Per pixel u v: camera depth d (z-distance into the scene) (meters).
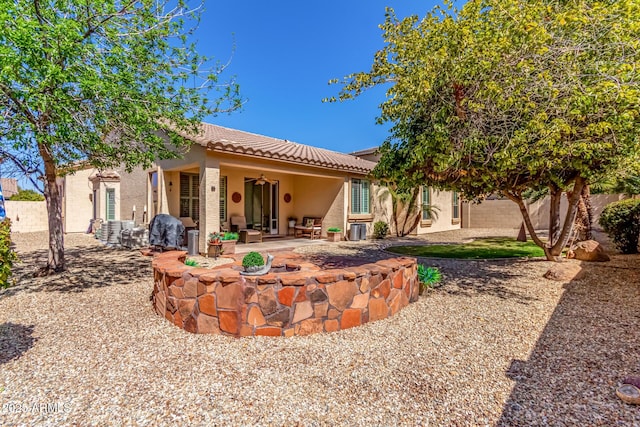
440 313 4.96
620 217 9.60
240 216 13.65
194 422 2.50
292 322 4.09
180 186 12.44
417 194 16.56
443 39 5.41
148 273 7.66
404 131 6.43
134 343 3.87
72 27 4.70
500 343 3.89
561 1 4.69
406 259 5.70
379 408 2.68
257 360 3.48
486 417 2.55
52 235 7.61
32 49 4.23
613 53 4.47
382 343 3.92
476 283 6.78
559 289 6.23
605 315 4.76
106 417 2.54
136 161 7.05
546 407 2.66
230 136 12.88
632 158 5.87
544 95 4.70
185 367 3.32
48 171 7.35
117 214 15.66
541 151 4.87
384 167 6.90
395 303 4.96
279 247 11.67
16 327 4.34
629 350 3.64
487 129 5.29
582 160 5.49
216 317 4.11
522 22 4.46
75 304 5.31
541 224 19.67
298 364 3.41
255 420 2.53
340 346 3.83
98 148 6.01
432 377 3.15
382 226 15.66
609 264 8.16
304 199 15.73
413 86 5.51
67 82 4.84
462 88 5.38
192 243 10.05
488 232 18.88
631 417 2.52
